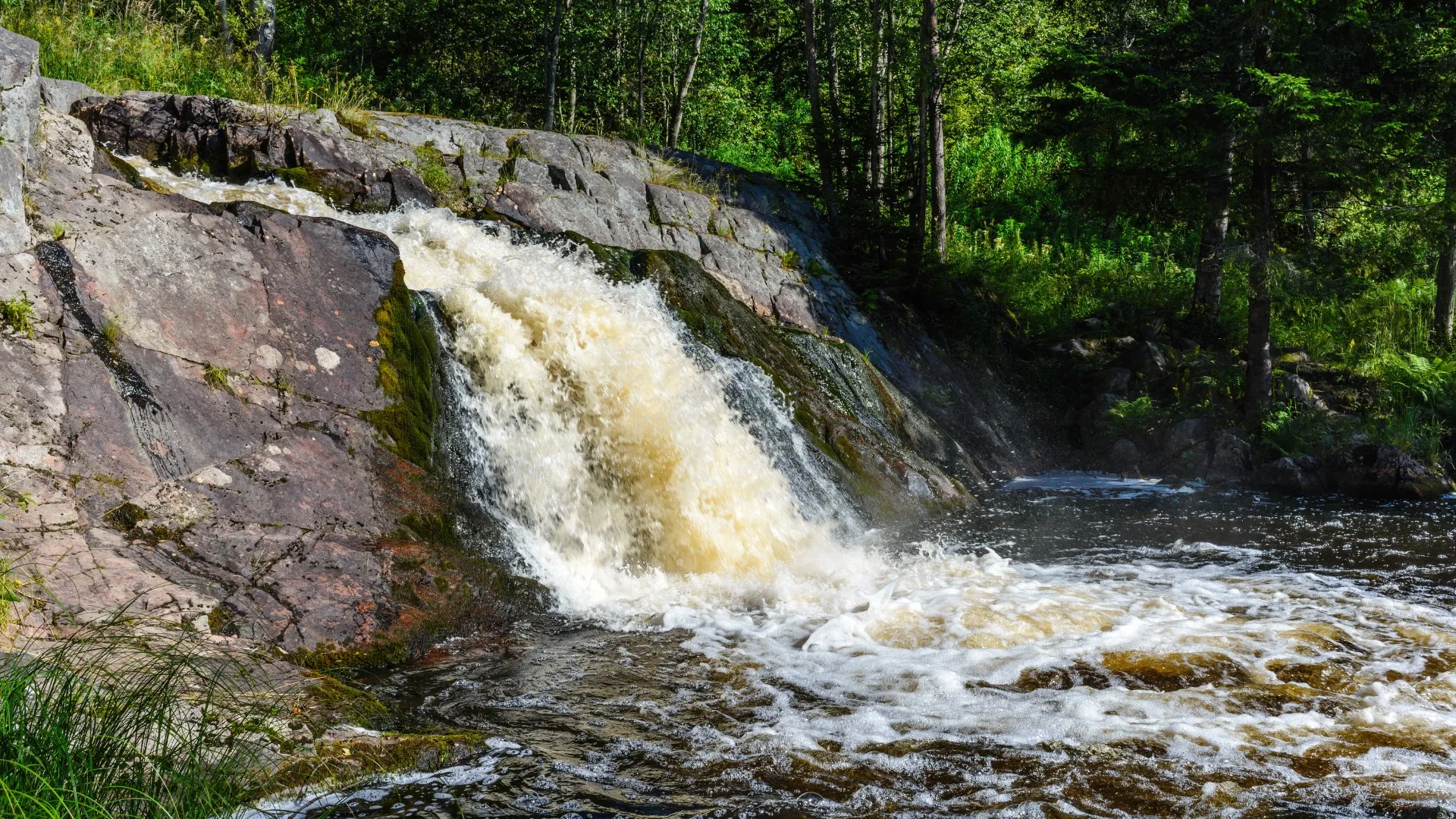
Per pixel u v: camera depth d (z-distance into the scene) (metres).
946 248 20.95
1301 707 5.85
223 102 12.27
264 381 7.86
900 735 5.49
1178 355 17.64
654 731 5.54
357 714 5.39
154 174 11.32
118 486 6.66
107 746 4.14
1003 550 10.30
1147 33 17.69
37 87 8.51
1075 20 26.94
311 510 7.29
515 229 12.78
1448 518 11.95
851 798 4.77
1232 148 14.96
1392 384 16.17
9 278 7.13
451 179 13.61
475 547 8.06
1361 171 14.93
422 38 22.66
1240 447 14.87
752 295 15.23
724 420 10.95
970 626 7.33
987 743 5.38
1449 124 15.57
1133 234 25.84
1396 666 6.51
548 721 5.67
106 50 14.13
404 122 14.06
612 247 12.95
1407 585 8.72
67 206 8.06
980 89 24.09
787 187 18.97
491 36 22.97
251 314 8.16
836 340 14.96
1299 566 9.45
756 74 28.42
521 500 8.94
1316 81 14.69
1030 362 18.17
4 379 6.66
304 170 12.24
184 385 7.43
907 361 16.38
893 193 19.47
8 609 5.40
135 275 7.79
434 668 6.48
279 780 4.48
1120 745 5.33
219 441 7.31
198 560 6.47
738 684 6.28
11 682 4.17
